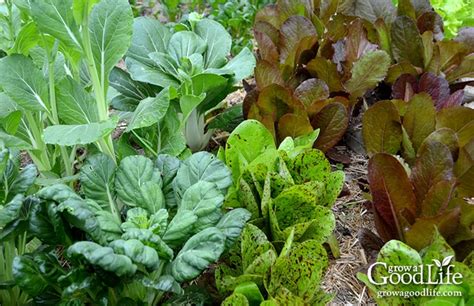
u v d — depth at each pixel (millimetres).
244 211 737
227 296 782
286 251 741
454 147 897
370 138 981
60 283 643
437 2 1510
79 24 806
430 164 829
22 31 859
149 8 1944
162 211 726
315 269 759
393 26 1208
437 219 768
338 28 1261
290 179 835
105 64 857
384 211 837
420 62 1215
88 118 868
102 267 599
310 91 1066
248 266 774
